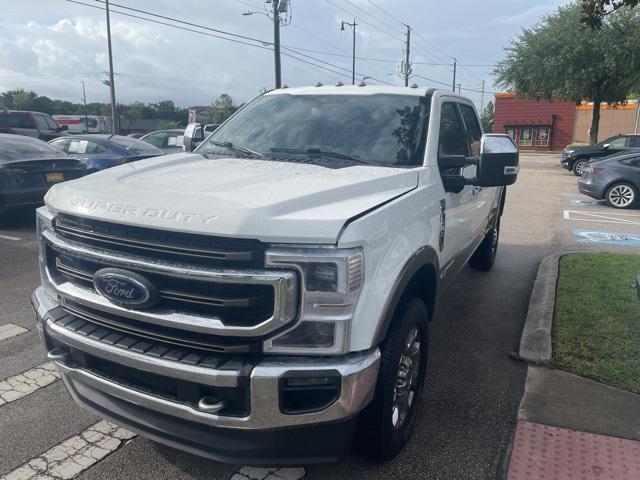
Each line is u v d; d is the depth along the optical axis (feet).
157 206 8.25
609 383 13.42
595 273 22.02
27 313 17.76
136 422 9.00
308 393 8.19
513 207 44.60
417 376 11.21
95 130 159.33
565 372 13.99
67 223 9.30
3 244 26.86
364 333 8.24
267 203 8.05
